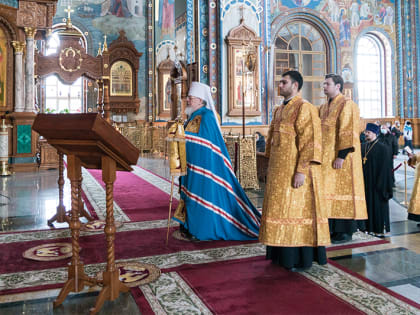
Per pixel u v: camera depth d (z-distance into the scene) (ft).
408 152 15.93
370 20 60.85
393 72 63.26
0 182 27.35
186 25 38.93
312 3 56.44
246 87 39.19
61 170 16.22
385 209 14.48
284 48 56.44
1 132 30.89
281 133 10.71
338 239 13.76
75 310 8.48
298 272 10.52
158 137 59.21
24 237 14.02
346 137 13.23
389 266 11.05
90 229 15.02
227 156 14.07
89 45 60.80
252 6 39.55
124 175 32.19
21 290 9.47
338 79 13.93
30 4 33.55
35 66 34.40
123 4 62.03
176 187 26.11
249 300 8.82
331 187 13.70
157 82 63.05
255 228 14.10
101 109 38.22
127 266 11.00
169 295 9.11
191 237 13.85
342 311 8.25
